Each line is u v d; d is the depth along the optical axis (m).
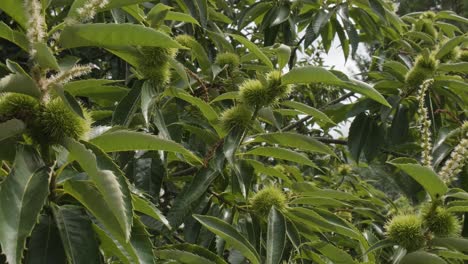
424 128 2.47
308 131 5.71
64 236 1.54
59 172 1.58
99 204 1.55
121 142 1.73
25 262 1.52
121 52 2.37
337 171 5.33
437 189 2.24
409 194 3.72
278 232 2.41
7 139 1.56
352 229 2.65
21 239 1.32
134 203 1.80
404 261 2.27
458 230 2.36
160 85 2.58
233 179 2.73
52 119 1.54
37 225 1.58
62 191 1.61
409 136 4.39
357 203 3.65
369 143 3.79
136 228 1.64
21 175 1.44
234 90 3.25
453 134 3.41
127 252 1.67
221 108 3.35
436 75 3.51
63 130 1.56
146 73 2.49
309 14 4.49
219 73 3.31
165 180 3.38
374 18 4.55
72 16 1.69
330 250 2.61
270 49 3.25
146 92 2.47
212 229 2.29
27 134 1.57
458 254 2.26
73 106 1.56
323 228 2.66
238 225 2.98
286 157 2.72
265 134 2.63
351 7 4.37
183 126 3.05
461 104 3.64
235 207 2.83
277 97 2.54
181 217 2.60
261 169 2.87
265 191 2.72
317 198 2.71
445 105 4.14
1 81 1.44
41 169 1.50
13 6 1.59
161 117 2.68
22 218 1.36
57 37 1.68
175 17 2.69
